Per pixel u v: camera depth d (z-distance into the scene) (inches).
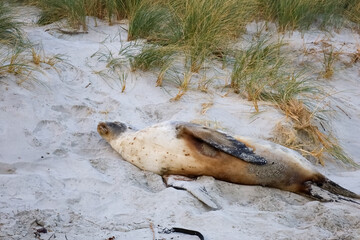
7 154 294.4
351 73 470.3
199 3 441.4
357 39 531.5
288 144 343.0
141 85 387.2
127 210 254.2
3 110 324.2
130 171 295.4
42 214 238.4
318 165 333.7
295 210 264.1
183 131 292.2
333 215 256.5
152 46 411.5
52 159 294.8
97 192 269.1
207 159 286.8
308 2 520.7
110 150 317.7
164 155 293.7
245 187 288.4
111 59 413.7
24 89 348.2
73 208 252.2
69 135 320.5
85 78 387.2
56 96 354.6
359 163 344.8
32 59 390.0
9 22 425.1
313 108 385.4
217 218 246.4
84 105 351.6
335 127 379.2
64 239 222.5
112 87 381.7
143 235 230.4
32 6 522.0
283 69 427.2
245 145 285.4
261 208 268.1
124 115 352.8
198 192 267.6
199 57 414.3
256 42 470.9
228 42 447.5
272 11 521.0
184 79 388.2
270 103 376.2
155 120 355.9
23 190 261.6
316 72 461.4
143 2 472.4
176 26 447.2
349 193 286.7
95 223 239.8
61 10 489.7
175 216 249.3
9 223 228.4
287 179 288.2
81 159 298.5
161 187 285.0
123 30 476.7
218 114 362.0
